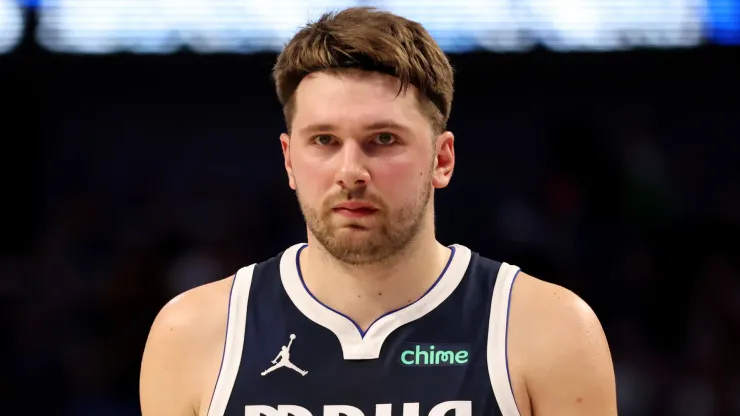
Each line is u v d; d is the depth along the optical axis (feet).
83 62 42.52
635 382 42.29
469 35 41.52
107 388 42.91
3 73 43.62
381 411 16.10
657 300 44.01
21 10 41.98
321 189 15.69
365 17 16.26
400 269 16.63
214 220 46.73
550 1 41.65
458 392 16.07
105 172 47.34
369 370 16.37
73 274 45.55
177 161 47.50
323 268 16.90
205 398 16.61
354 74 15.61
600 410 16.15
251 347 16.72
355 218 15.55
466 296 16.93
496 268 17.34
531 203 46.47
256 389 16.40
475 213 46.91
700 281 43.70
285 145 17.17
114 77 44.65
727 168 45.60
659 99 45.70
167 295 43.62
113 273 44.24
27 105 46.62
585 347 16.25
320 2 41.22
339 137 15.60
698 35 41.45
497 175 47.06
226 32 41.78
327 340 16.61
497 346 16.37
